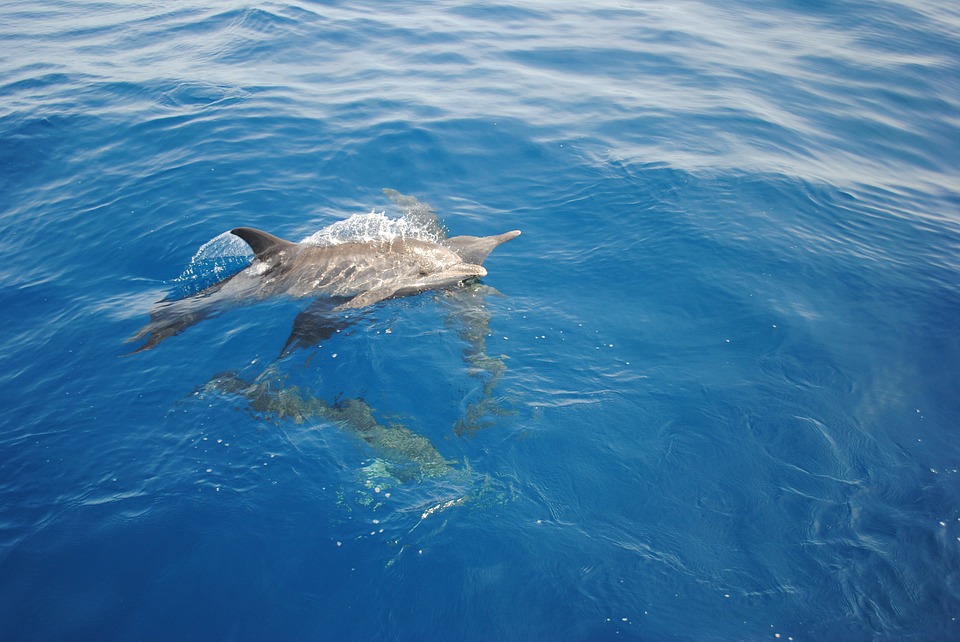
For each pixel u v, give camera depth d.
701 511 7.79
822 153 15.91
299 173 14.16
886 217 13.56
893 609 6.90
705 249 12.20
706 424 8.83
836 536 7.56
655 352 9.97
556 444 8.45
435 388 9.13
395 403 8.91
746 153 15.41
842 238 12.79
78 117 15.95
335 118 16.27
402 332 9.95
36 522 7.43
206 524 7.43
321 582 6.92
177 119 16.00
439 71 19.14
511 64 19.84
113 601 6.74
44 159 14.47
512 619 6.67
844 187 14.46
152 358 9.52
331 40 20.88
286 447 8.27
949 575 7.23
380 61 19.67
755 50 21.69
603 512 7.73
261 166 14.34
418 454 8.24
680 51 21.23
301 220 12.76
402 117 16.33
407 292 10.57
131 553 7.15
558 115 16.91
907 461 8.48
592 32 22.53
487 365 9.54
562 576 7.05
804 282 11.57
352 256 10.81
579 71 19.62
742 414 8.99
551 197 13.69
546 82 18.78
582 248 12.24
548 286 11.26
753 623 6.74
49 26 21.59
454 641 6.48
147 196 13.31
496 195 13.77
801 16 24.75
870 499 7.99
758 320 10.66
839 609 6.88
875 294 11.38
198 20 21.97
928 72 20.58
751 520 7.71
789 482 8.16
